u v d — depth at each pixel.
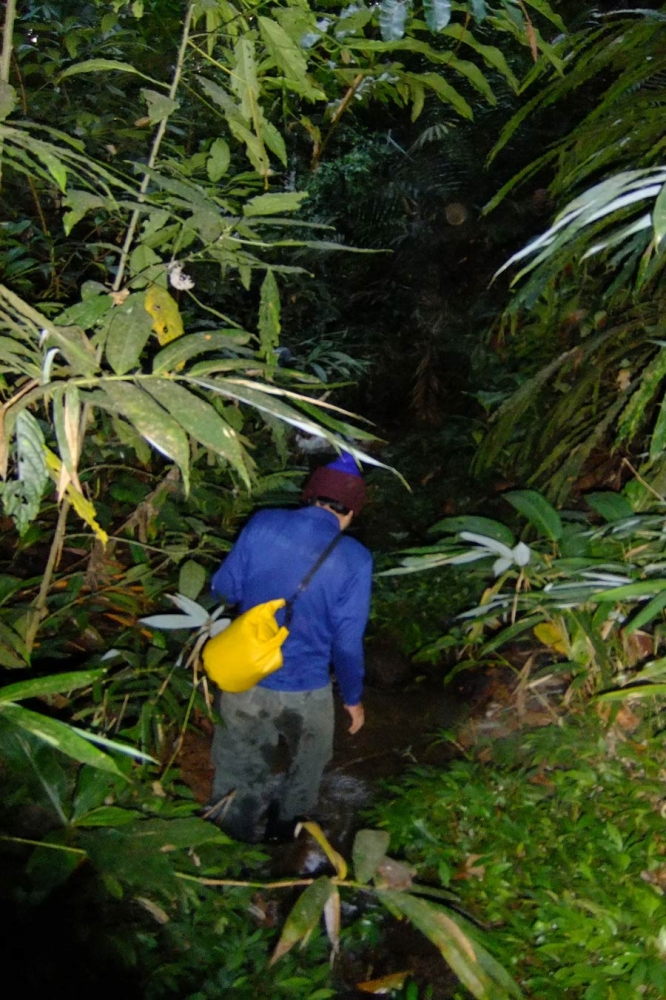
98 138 3.82
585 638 3.48
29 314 1.60
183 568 3.21
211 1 2.25
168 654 3.51
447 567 5.12
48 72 3.73
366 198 8.08
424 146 7.66
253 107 2.25
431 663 4.53
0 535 3.90
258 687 2.79
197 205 2.07
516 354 6.07
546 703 3.57
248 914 2.70
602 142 3.07
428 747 3.75
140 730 2.91
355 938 2.70
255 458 5.10
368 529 6.14
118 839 2.35
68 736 1.59
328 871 3.03
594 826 2.97
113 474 4.46
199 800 3.25
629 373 4.11
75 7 4.35
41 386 1.67
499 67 2.32
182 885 2.51
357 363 6.48
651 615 2.59
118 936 2.31
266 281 2.18
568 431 4.88
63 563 3.93
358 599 2.76
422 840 3.00
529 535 4.73
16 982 2.13
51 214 4.21
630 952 2.47
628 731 3.44
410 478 6.66
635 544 3.54
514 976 2.46
